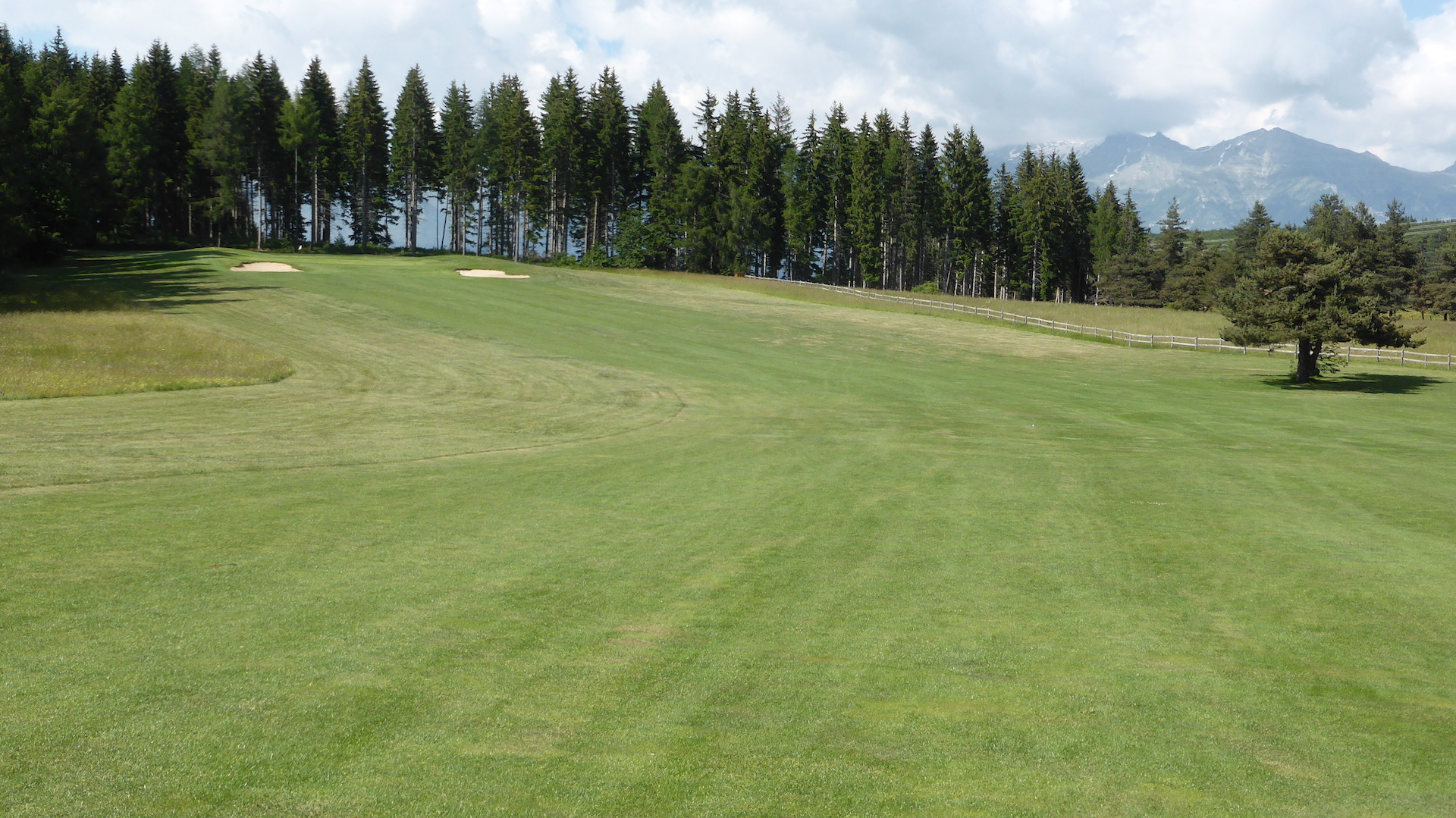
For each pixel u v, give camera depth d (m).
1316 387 38.12
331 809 4.35
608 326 49.44
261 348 34.94
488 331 44.16
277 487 13.77
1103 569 10.18
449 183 108.12
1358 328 37.62
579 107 104.94
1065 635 7.71
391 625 7.23
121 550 9.34
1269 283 39.75
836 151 110.00
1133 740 5.58
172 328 36.09
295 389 27.58
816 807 4.56
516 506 12.91
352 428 21.56
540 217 107.50
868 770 5.02
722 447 20.70
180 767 4.71
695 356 41.69
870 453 20.23
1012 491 15.52
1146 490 16.05
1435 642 7.75
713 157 102.19
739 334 50.09
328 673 6.12
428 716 5.48
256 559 9.18
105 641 6.58
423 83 107.06
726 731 5.45
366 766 4.80
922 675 6.61
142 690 5.70
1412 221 121.62
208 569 8.75
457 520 11.74
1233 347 50.56
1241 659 7.23
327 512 11.94
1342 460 20.70
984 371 41.97
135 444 17.48
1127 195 139.88
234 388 27.09
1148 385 38.38
